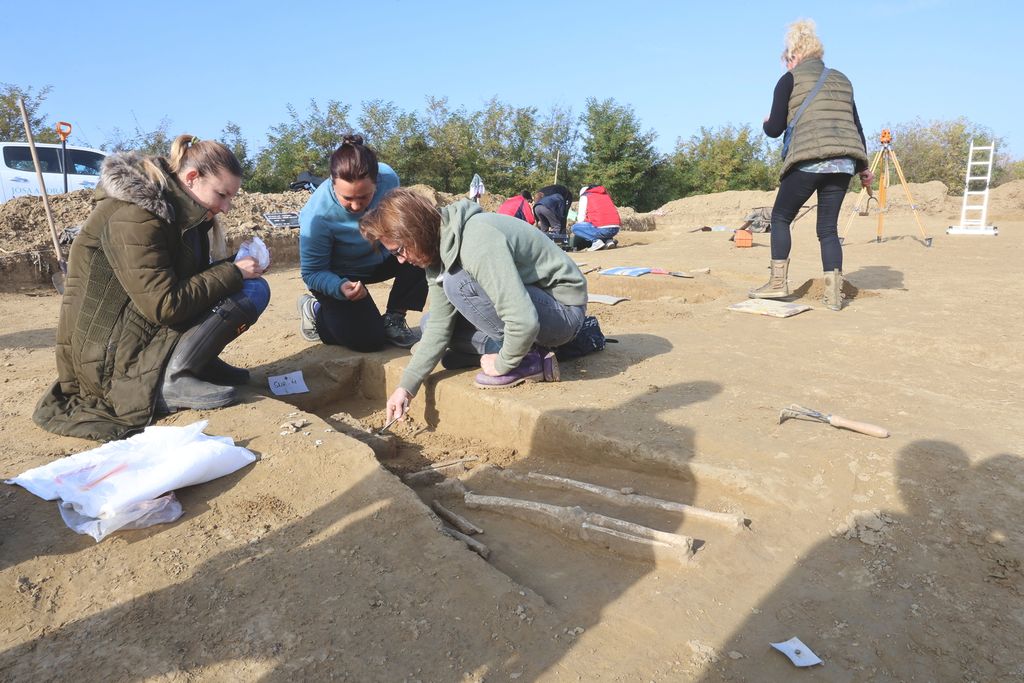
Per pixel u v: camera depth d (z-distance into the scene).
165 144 18.50
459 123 31.12
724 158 33.69
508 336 2.90
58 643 1.71
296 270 9.52
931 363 3.57
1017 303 4.85
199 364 2.94
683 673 1.63
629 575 2.01
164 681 1.59
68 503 2.14
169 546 2.04
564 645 1.71
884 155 9.90
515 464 2.86
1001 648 1.67
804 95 4.64
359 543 2.04
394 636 1.72
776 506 2.18
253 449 2.56
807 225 14.49
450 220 2.85
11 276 7.75
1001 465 2.28
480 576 1.92
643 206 33.69
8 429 2.95
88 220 2.76
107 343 2.82
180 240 2.79
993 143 10.93
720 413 2.83
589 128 32.03
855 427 2.56
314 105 29.38
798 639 1.72
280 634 1.72
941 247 9.02
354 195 3.30
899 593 1.85
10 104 24.33
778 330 4.30
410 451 3.12
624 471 2.59
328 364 3.82
